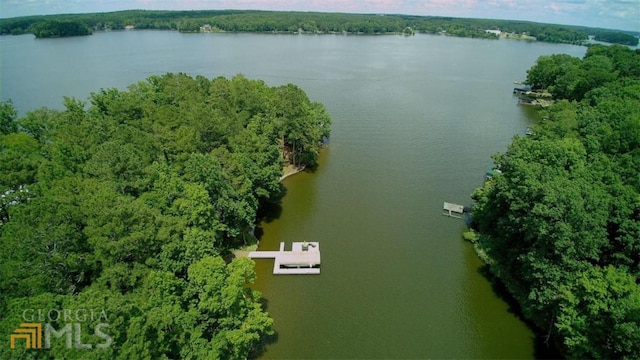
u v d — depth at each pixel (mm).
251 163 68938
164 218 44281
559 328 41281
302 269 60656
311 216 75375
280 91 101500
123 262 38656
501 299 55719
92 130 64500
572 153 56562
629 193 48438
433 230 71375
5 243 35969
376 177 91188
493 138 116750
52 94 142250
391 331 50812
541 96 164500
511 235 57188
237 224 62344
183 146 63281
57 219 37906
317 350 48125
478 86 182625
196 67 196750
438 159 101438
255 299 47219
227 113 82625
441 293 56875
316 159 99688
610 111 84625
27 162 52312
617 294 37594
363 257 64125
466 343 49250
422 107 146250
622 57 164875
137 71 182875
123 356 27750
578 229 45188
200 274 39031
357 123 126688
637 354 34688
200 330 37469
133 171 51844
